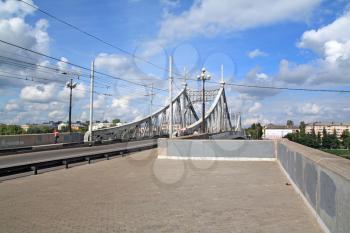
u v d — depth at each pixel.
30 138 32.47
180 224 6.70
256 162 18.62
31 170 14.05
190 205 8.34
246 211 7.72
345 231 4.83
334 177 5.45
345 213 4.84
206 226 6.56
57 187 10.84
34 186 11.03
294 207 8.09
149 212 7.64
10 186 11.03
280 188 10.68
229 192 10.02
